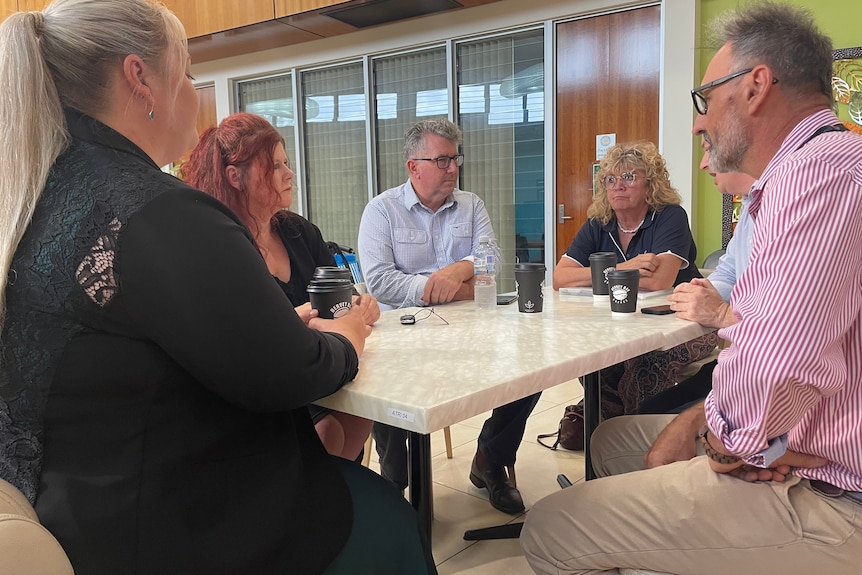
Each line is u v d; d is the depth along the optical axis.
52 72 0.83
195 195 0.81
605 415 2.36
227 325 0.76
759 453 0.92
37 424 0.78
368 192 5.82
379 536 0.99
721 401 0.96
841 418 0.94
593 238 2.53
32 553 0.57
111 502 0.77
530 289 1.68
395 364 1.13
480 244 2.19
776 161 1.09
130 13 0.88
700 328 1.50
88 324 0.76
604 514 1.07
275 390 0.81
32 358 0.77
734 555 0.98
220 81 6.47
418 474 1.19
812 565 0.94
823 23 3.73
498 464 2.16
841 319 0.89
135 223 0.75
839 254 0.88
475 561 1.84
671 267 2.16
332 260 1.90
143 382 0.77
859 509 0.93
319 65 5.87
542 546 1.14
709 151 1.26
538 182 4.95
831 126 1.06
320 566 0.91
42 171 0.80
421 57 5.34
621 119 4.47
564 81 4.68
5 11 5.87
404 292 2.25
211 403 0.82
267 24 5.14
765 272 0.94
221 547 0.82
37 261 0.77
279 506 0.88
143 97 0.90
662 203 2.38
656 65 4.28
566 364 1.12
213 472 0.83
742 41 1.13
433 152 2.32
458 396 0.92
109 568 0.77
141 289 0.74
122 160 0.82
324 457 1.02
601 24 4.46
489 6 4.82
